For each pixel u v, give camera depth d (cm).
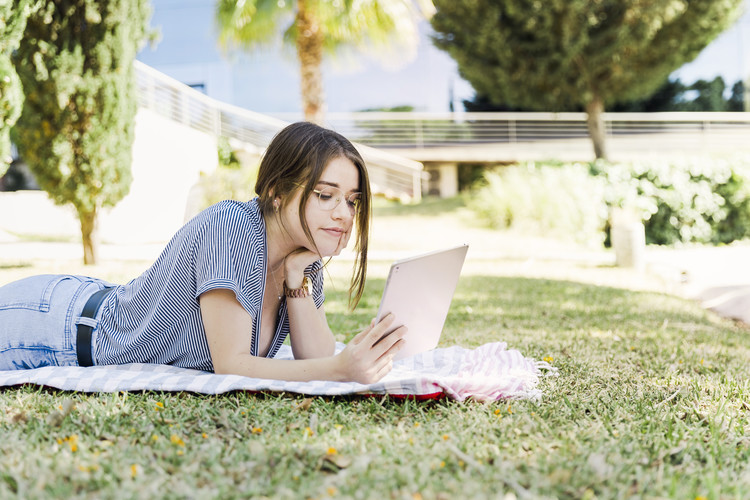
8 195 1123
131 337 222
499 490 137
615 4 1177
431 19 1244
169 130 1044
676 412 206
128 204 1001
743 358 325
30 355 227
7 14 436
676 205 1130
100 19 627
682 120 1739
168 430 173
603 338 367
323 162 201
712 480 144
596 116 1308
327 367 203
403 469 147
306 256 222
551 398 218
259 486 138
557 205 1098
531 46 1185
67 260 758
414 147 1563
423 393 203
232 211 208
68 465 145
